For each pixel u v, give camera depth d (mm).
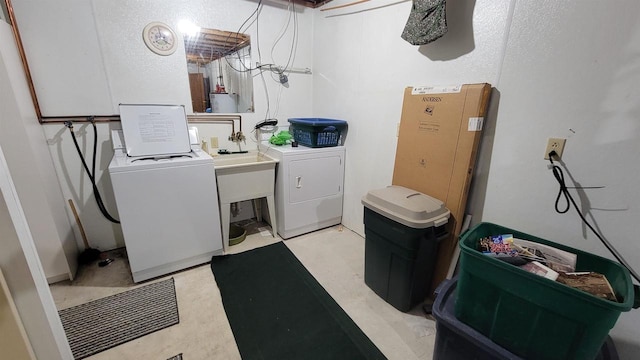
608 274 1087
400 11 1939
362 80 2365
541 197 1381
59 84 1928
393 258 1668
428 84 1832
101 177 2197
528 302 968
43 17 1797
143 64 2170
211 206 2084
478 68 1544
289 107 2977
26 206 1713
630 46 1033
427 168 1802
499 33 1424
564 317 901
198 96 2459
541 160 1355
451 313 1220
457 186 1635
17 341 719
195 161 1928
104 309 1679
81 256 2146
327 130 2520
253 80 2695
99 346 1423
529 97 1357
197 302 1758
